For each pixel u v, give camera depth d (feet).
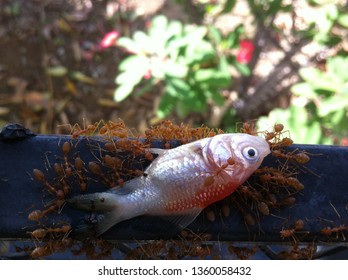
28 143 0.67
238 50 1.39
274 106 1.51
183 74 1.23
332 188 0.69
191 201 0.64
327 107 1.16
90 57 1.63
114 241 0.67
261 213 0.68
